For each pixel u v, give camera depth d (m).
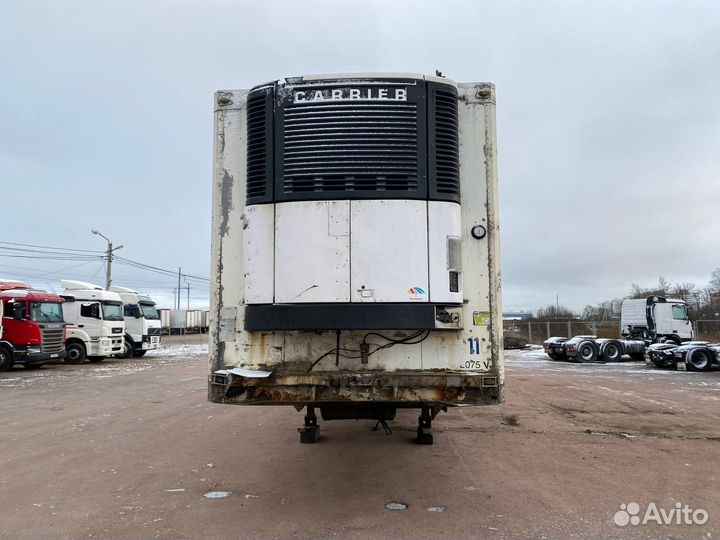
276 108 4.47
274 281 4.37
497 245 4.56
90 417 9.89
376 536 4.24
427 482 5.71
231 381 4.33
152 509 4.89
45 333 20.48
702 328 33.62
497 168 4.63
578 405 11.09
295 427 8.84
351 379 4.32
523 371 19.59
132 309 27.84
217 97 4.81
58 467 6.39
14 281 22.23
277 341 4.53
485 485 5.61
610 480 5.78
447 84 4.52
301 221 4.34
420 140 4.38
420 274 4.28
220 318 4.63
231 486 5.59
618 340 24.77
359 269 4.27
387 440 7.77
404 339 4.47
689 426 8.87
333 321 4.23
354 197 4.32
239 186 4.71
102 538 4.24
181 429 8.71
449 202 4.40
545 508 4.89
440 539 4.19
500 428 8.67
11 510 4.89
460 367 4.45
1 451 7.23
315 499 5.16
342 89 4.41
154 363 24.05
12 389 14.30
